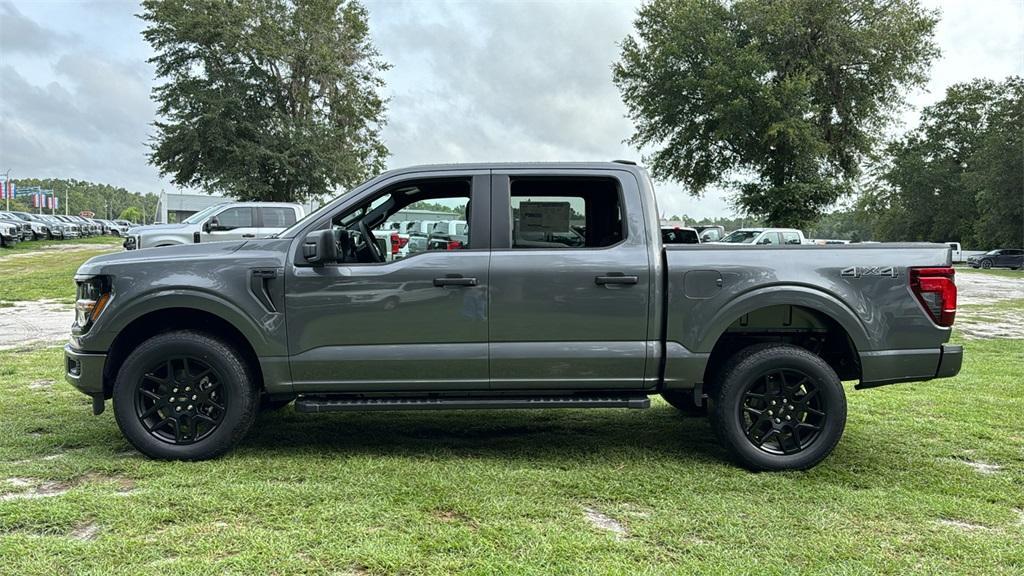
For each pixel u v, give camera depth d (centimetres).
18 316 1137
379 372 406
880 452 441
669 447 451
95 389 412
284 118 3027
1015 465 418
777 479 388
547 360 404
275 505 336
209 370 408
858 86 2834
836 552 293
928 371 409
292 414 534
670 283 403
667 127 2889
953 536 310
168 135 2944
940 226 5953
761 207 2788
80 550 283
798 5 2705
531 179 421
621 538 304
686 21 2709
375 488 361
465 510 334
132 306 402
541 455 429
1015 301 1705
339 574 269
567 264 404
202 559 278
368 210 451
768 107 2542
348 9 3350
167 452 404
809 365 401
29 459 407
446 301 403
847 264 406
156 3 2870
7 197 7525
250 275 404
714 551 292
